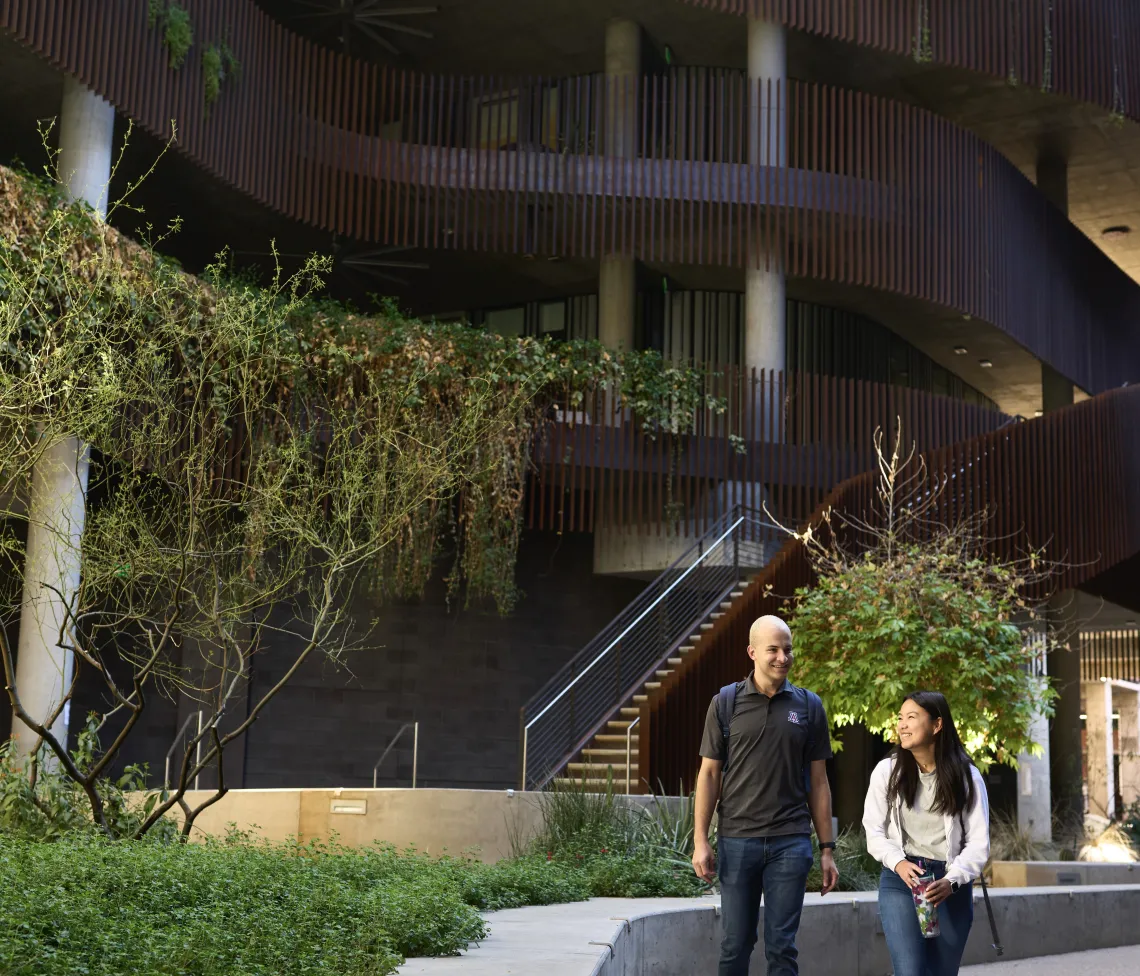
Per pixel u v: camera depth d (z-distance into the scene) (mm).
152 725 16312
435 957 4781
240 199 17594
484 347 16047
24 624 13047
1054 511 16859
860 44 18672
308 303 15203
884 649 10914
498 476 16031
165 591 9312
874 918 7988
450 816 10672
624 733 14969
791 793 4527
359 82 17656
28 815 7902
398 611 18438
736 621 15109
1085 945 9625
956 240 19375
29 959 3648
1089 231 26078
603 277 20000
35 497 8609
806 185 18406
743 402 18250
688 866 9602
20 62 15102
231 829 9531
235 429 13211
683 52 20438
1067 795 19656
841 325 21875
